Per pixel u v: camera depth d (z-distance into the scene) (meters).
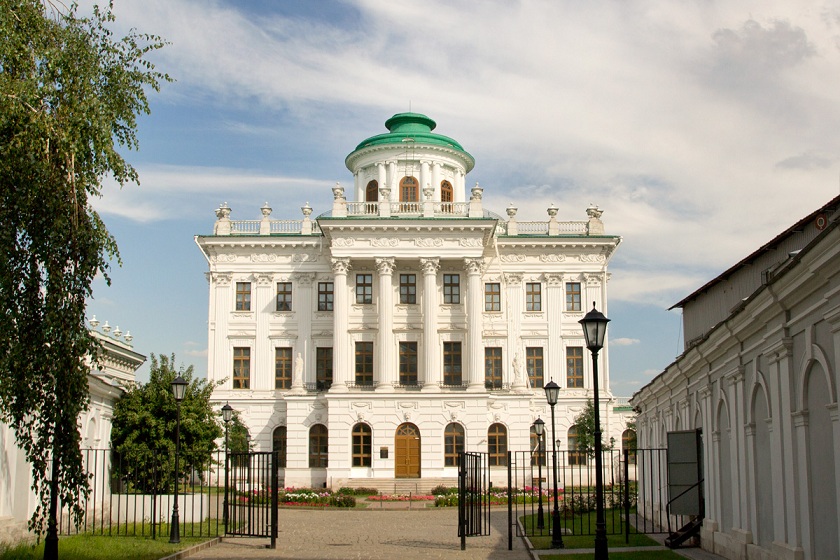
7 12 16.86
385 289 65.12
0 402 17.55
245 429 63.81
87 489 18.58
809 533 15.94
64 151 16.95
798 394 16.58
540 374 68.25
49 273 17.27
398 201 70.44
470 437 62.31
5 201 16.73
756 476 19.81
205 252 69.19
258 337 68.25
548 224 70.81
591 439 63.69
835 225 12.79
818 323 15.29
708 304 35.16
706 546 24.72
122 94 18.69
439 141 74.38
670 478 26.38
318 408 64.50
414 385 64.94
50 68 17.20
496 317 68.50
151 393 37.56
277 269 69.06
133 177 18.69
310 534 32.25
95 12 18.73
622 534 29.80
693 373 26.94
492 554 25.22
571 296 69.38
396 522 38.91
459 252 65.31
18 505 25.34
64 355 17.56
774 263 28.02
